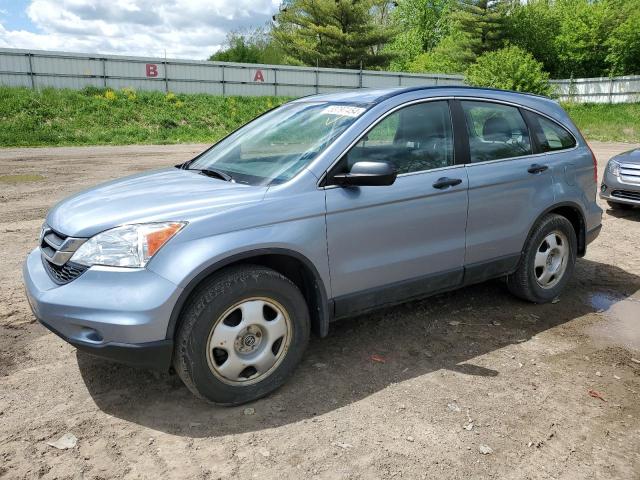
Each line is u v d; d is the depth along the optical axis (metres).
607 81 39.91
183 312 2.90
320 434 2.87
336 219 3.32
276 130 3.99
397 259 3.65
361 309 3.60
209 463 2.63
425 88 4.01
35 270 3.21
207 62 33.78
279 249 3.10
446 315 4.47
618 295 5.04
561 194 4.58
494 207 4.14
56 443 2.76
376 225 3.50
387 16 67.25
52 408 3.08
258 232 3.04
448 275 3.97
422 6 66.44
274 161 3.59
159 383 3.37
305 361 3.65
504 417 3.05
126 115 26.92
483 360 3.72
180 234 2.87
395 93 3.85
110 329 2.75
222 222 2.97
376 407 3.12
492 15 48.50
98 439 2.81
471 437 2.87
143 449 2.73
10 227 7.30
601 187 8.78
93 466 2.60
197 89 33.94
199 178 3.63
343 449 2.75
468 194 3.96
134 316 2.75
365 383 3.39
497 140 4.30
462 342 3.99
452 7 52.69
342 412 3.07
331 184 3.35
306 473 2.57
